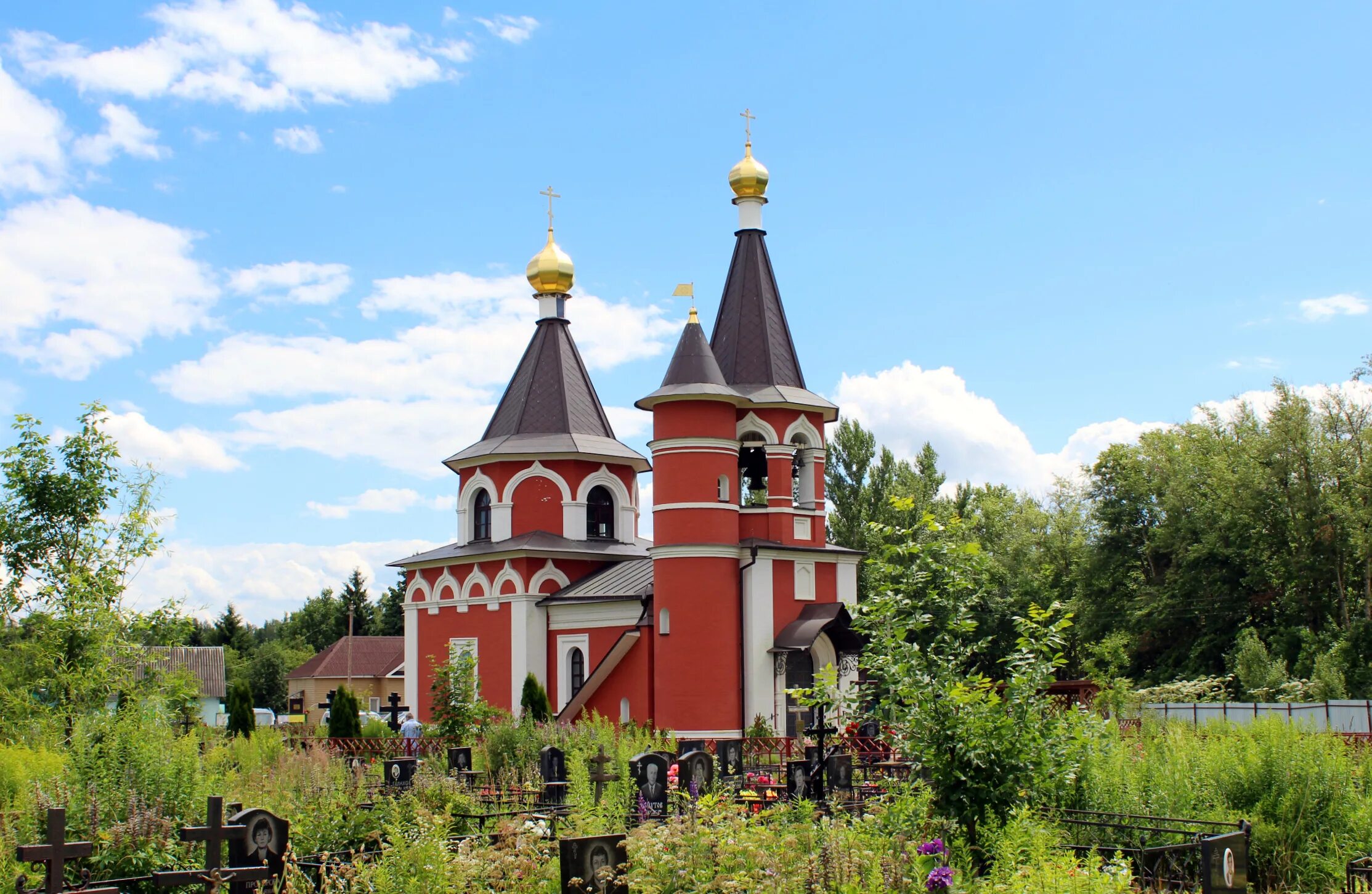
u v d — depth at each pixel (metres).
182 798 14.12
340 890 11.45
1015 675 14.66
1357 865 13.93
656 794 16.53
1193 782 16.25
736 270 38.12
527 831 12.89
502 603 41.19
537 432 44.06
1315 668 42.31
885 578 15.48
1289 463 50.06
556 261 45.88
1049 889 10.44
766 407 36.06
